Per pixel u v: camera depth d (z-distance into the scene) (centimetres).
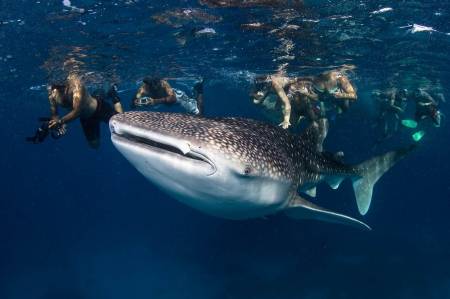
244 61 1445
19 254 2970
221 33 1059
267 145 489
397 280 1702
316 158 651
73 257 2761
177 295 1880
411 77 1762
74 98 705
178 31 1030
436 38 1104
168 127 404
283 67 1521
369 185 786
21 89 1998
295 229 2305
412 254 1988
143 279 2155
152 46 1180
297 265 1897
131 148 397
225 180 412
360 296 1580
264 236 2258
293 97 948
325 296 1591
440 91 2181
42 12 839
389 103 1595
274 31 1041
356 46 1203
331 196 3638
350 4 824
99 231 4125
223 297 1728
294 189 566
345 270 1798
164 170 400
